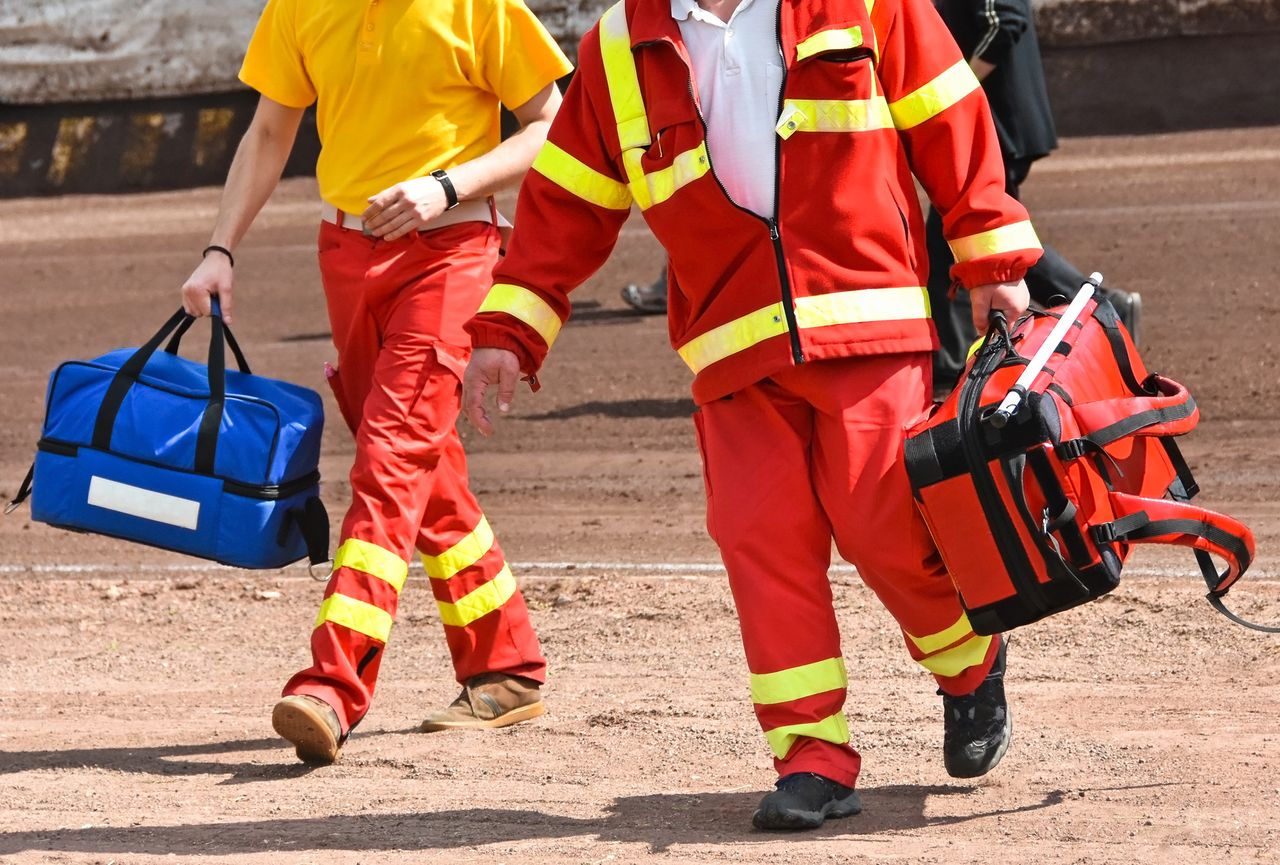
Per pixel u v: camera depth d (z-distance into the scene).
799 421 8.98
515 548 18.70
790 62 8.61
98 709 13.32
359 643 11.02
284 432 11.21
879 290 8.74
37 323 37.19
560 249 9.43
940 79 8.80
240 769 11.24
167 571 18.48
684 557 17.80
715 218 8.75
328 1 11.41
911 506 8.69
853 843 8.77
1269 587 14.60
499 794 10.28
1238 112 46.03
